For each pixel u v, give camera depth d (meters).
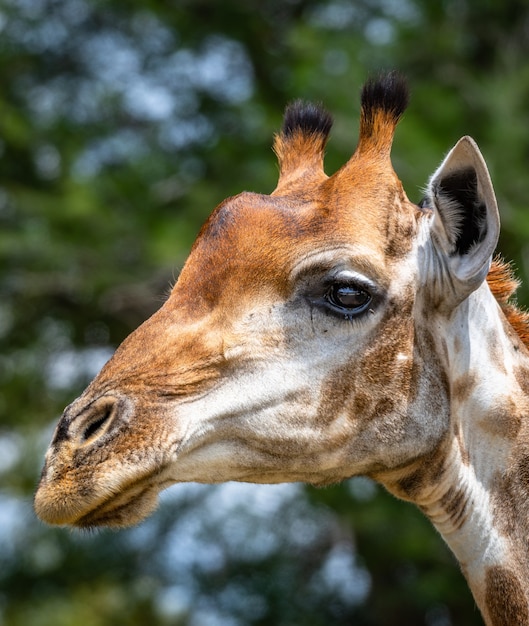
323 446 16.33
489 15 58.88
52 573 59.62
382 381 16.47
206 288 16.34
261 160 55.38
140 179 59.09
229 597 57.19
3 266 55.25
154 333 16.12
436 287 16.89
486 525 17.08
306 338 16.27
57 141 59.69
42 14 63.31
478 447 17.25
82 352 60.00
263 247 16.34
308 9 62.12
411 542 48.53
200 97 62.78
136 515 15.71
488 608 17.09
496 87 52.28
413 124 49.09
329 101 50.34
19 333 60.16
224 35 61.06
